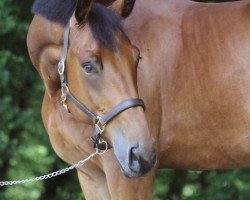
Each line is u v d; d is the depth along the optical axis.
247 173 11.58
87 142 6.76
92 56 6.00
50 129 7.06
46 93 7.20
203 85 6.81
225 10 6.98
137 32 6.87
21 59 12.53
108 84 6.01
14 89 12.79
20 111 12.75
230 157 6.92
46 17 6.58
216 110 6.80
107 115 6.04
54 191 13.58
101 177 7.12
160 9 7.02
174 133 6.89
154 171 6.86
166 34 6.90
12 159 13.09
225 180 11.73
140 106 6.02
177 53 6.86
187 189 12.87
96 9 6.16
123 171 5.96
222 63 6.80
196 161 7.00
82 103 6.24
